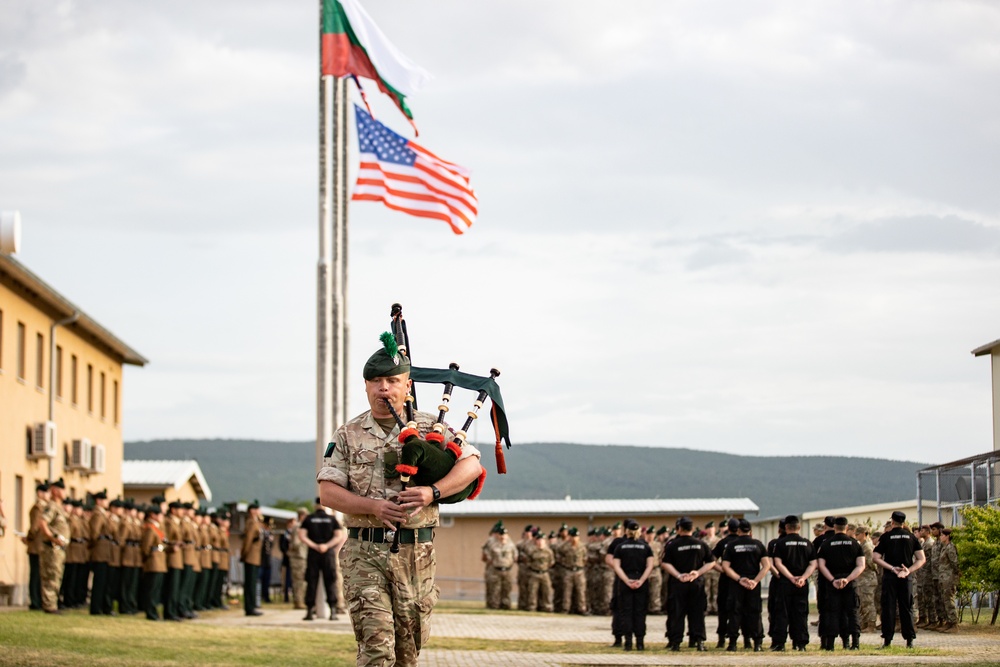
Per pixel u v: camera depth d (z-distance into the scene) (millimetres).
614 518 54906
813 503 95000
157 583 26219
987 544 27984
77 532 26875
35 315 37250
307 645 19703
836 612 21234
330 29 27453
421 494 8375
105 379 47219
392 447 8711
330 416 27953
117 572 27125
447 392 9039
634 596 21406
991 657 18453
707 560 21359
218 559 32906
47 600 24781
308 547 28016
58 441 39812
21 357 36219
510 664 17875
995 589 28297
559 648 21453
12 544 34219
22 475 35656
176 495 58219
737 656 19344
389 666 8398
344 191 28875
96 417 45375
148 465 59188
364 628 8461
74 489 41469
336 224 28359
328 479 8609
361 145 26844
